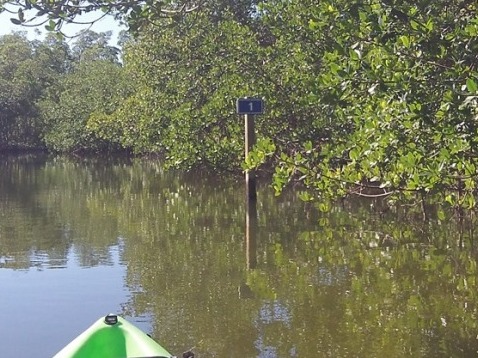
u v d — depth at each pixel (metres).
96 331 3.24
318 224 7.53
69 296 4.84
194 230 7.44
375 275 5.23
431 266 5.46
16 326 4.21
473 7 4.12
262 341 3.81
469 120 3.52
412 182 3.78
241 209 8.99
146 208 9.47
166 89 13.24
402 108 4.06
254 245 6.50
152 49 13.64
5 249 6.57
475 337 3.81
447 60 4.08
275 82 9.84
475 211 5.72
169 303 4.62
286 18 9.45
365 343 3.75
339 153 5.01
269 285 5.02
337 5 4.55
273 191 10.42
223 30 10.87
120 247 6.60
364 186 4.34
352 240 6.60
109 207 9.71
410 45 3.83
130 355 3.08
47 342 3.93
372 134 4.39
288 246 6.41
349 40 4.53
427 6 4.04
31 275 5.48
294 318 4.23
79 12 4.29
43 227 7.90
